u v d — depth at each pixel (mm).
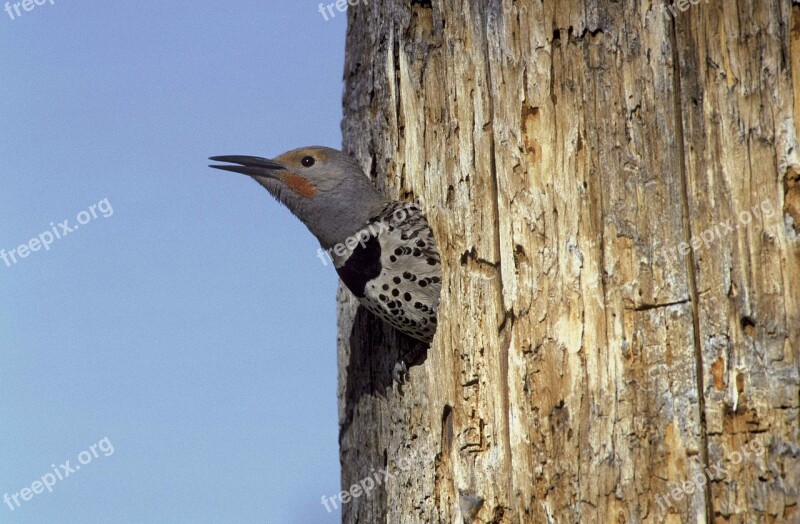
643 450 8688
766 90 8500
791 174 8383
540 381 9367
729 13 8672
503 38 10023
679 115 8836
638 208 8961
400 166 11703
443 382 10430
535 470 9328
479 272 10164
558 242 9414
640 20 9109
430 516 10484
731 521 8266
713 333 8484
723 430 8359
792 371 8188
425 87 11125
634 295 8883
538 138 9680
